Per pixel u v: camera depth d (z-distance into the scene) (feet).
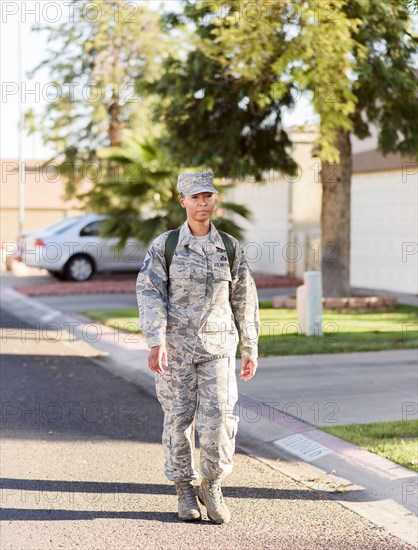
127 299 58.75
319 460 19.86
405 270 61.21
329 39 38.01
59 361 35.17
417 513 16.17
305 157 74.33
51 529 15.35
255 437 22.49
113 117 93.40
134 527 15.47
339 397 25.91
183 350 15.40
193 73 48.80
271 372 30.01
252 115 52.13
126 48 86.74
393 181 62.28
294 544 14.69
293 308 50.16
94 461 19.85
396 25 41.57
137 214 61.21
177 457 15.81
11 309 55.72
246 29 39.65
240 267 15.70
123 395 27.94
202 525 15.62
